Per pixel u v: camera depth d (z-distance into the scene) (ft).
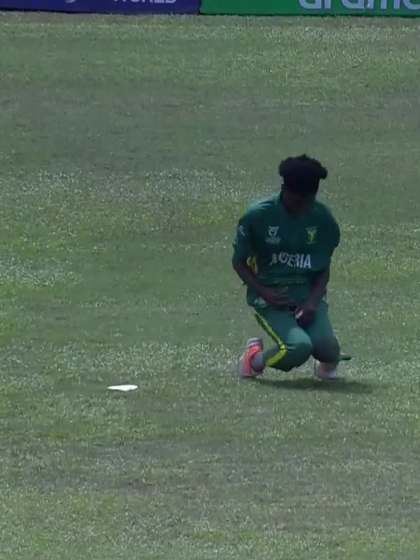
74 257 174.50
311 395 115.03
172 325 142.20
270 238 117.70
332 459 98.48
